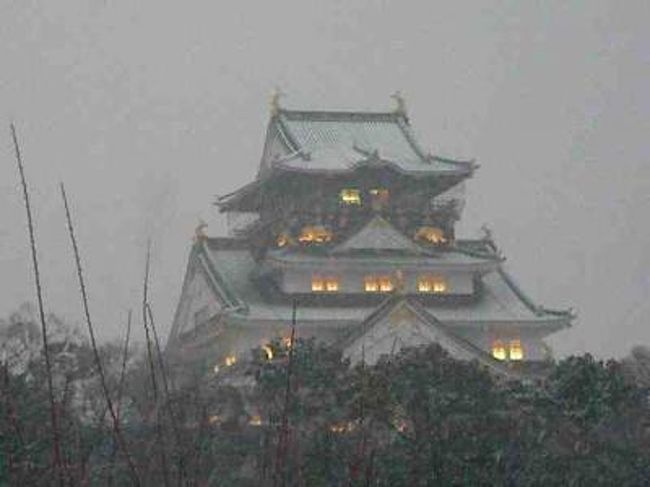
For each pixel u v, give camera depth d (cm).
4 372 3772
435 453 6400
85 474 3456
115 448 3988
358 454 3931
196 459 3503
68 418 3916
